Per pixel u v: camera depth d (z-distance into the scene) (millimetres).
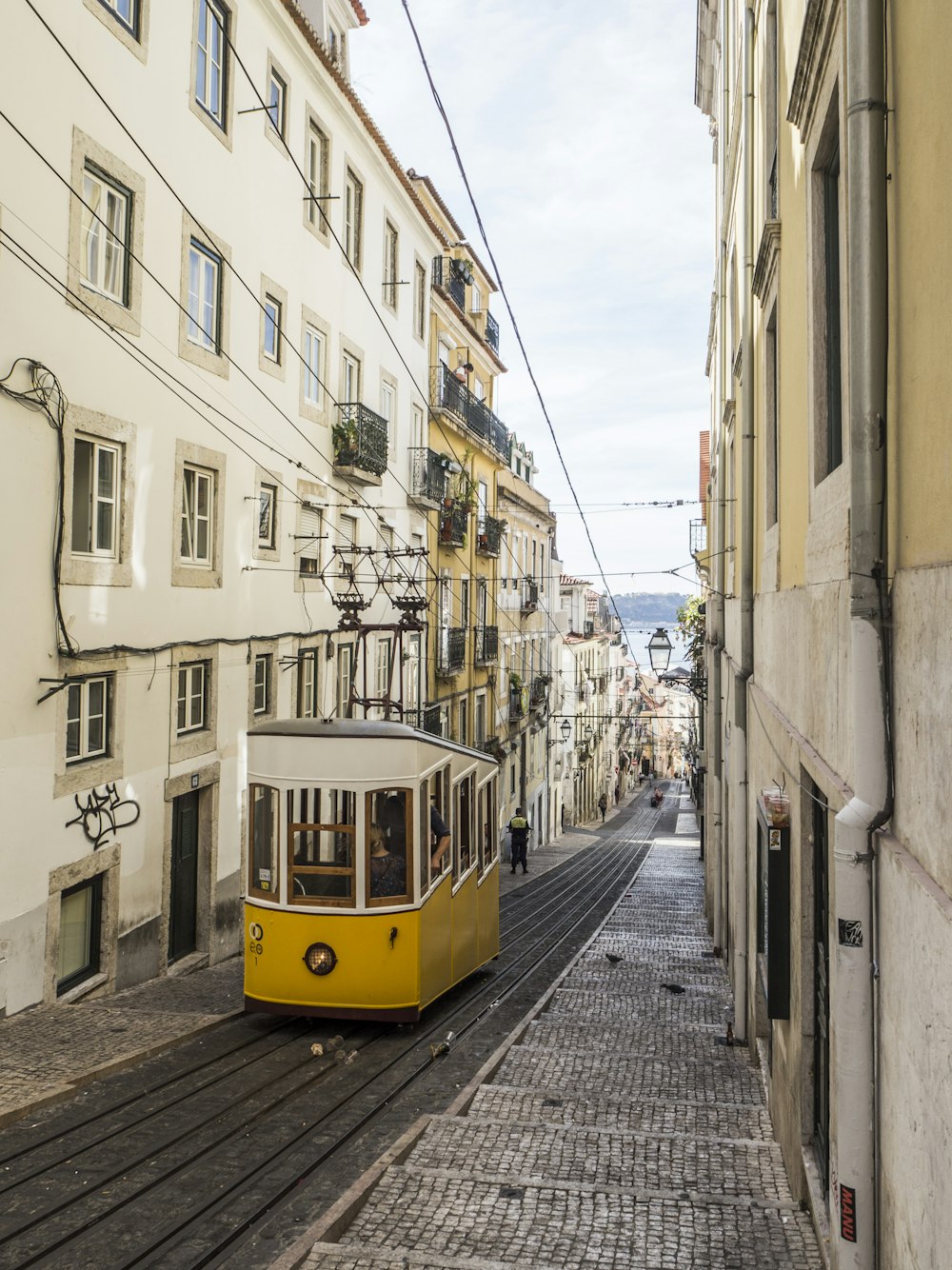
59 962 10586
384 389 22000
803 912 5773
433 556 26469
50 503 10148
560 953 16078
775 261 7898
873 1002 3689
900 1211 3281
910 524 3279
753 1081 8500
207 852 13797
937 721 2920
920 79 3121
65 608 10430
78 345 10602
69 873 10406
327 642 18469
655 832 52281
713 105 23047
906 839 3334
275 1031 9375
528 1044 9656
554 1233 4930
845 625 4480
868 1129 3686
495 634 32562
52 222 10141
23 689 9742
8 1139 6254
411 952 9383
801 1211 5242
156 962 12289
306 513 17641
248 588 14992
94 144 10844
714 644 17750
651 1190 5469
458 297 29672
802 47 5586
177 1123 6609
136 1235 5020
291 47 16219
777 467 8516
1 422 9438
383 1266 4434
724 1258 4703
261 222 15406
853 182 3656
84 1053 8109
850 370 3754
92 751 11125
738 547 12758
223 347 14125
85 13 10672
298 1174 5820
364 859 9328
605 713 67875
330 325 18500
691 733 56688
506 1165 5934
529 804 40625
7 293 9484
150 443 12125
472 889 11695
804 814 5777
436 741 10148
